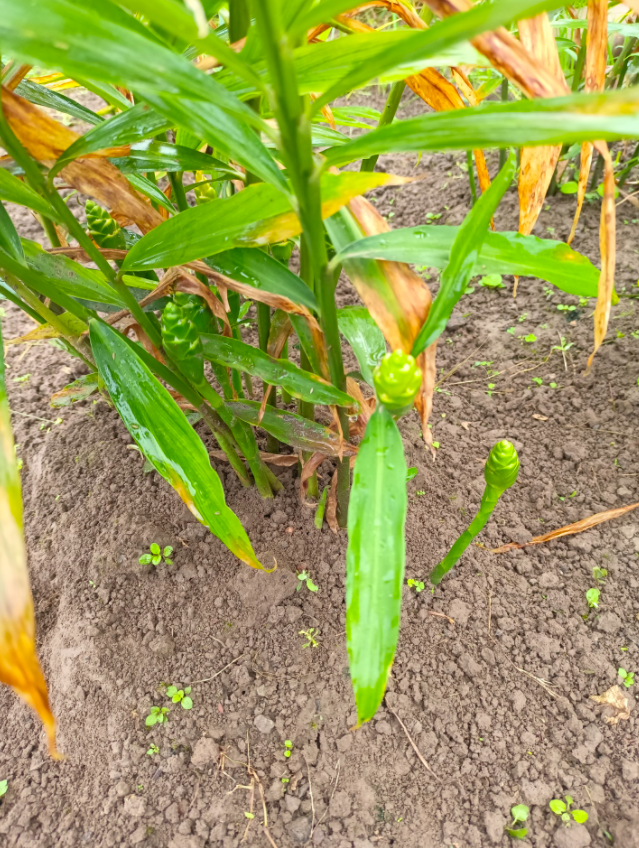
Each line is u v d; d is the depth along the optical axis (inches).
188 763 23.1
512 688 24.1
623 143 41.0
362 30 17.3
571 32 34.2
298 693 24.2
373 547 13.6
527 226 17.3
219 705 24.1
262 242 15.0
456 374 35.1
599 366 33.6
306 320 17.8
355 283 14.7
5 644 9.3
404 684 24.4
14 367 36.1
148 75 9.9
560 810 21.5
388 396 13.3
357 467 14.1
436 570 25.6
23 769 23.4
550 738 23.1
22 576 9.7
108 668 24.7
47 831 22.1
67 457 30.9
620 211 40.0
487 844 21.2
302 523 28.0
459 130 10.4
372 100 54.9
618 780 22.1
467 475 30.1
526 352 35.3
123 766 23.0
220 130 11.8
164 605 26.2
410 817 21.8
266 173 12.1
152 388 16.1
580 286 15.1
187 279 17.2
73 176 16.3
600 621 25.3
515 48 10.6
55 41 9.0
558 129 9.7
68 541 27.9
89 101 54.9
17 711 24.6
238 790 22.5
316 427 20.1
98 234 20.6
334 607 26.0
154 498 28.9
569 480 29.7
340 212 15.8
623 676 24.0
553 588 26.4
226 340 17.6
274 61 9.5
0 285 18.6
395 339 14.5
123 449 30.9
